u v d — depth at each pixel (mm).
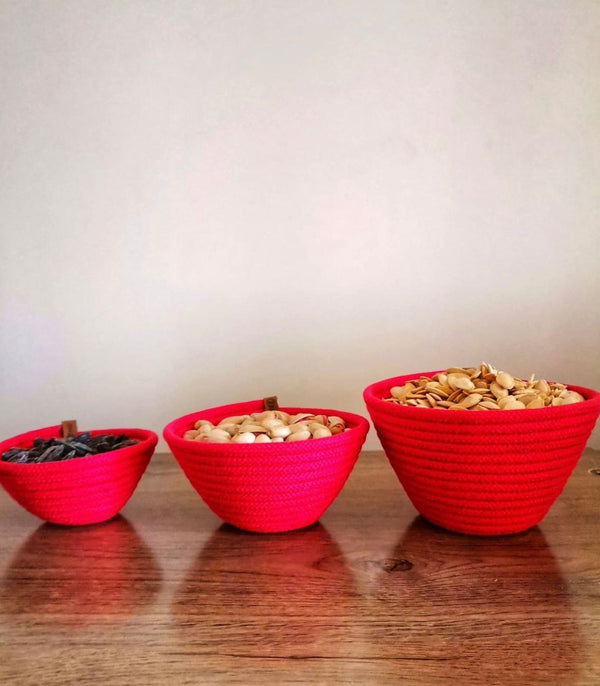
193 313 1000
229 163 977
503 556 620
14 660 469
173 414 1018
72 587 582
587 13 939
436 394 695
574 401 647
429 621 505
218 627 505
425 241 979
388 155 970
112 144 981
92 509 719
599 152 957
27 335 1018
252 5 955
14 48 973
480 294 985
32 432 831
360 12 954
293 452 626
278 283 991
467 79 958
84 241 999
